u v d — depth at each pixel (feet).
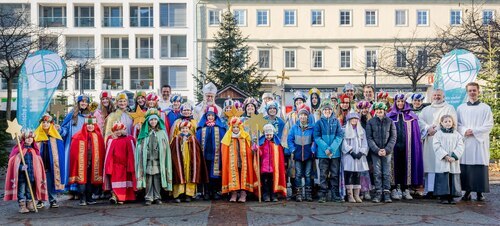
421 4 137.08
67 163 31.09
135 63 139.54
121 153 30.50
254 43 136.87
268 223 24.49
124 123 33.19
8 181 27.89
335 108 34.60
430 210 28.02
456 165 29.94
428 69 103.19
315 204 29.96
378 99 35.94
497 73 53.26
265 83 134.21
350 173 30.42
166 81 140.56
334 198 30.99
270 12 137.18
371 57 137.80
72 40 140.05
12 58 77.97
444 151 29.71
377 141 30.40
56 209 28.94
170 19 140.56
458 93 37.70
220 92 71.82
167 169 30.19
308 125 31.48
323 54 138.00
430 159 31.68
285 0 137.08
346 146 30.35
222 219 25.49
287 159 32.14
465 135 30.83
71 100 131.95
